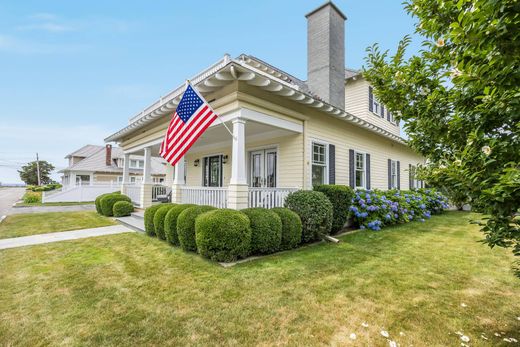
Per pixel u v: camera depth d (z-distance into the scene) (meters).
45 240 5.93
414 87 2.55
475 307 2.77
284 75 9.60
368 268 3.96
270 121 6.02
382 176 10.80
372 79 2.87
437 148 2.49
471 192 1.88
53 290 3.22
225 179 9.43
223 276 3.64
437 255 4.65
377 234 6.52
